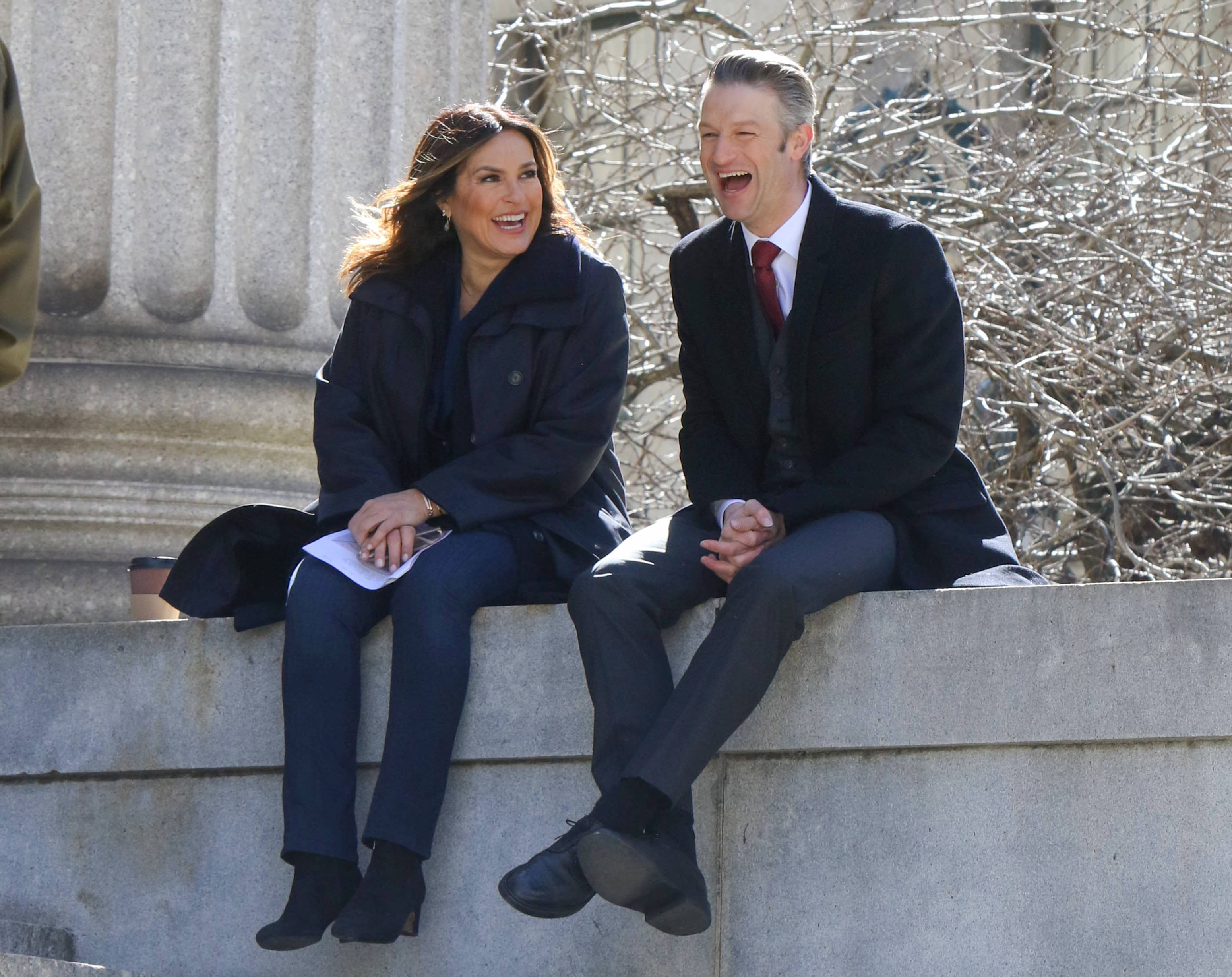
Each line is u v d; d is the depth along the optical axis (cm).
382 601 1165
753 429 1175
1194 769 1048
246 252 1698
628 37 2659
